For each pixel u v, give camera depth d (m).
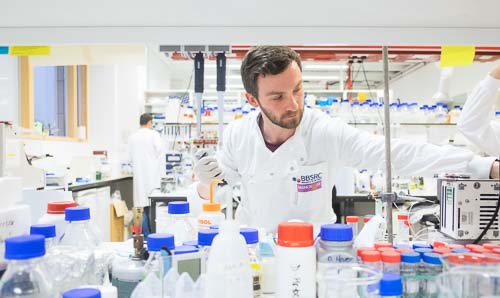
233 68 5.91
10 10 0.86
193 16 0.91
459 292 0.69
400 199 1.08
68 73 5.20
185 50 1.11
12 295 0.65
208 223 1.05
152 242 0.80
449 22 0.95
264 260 0.87
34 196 1.17
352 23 0.96
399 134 4.26
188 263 0.80
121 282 0.84
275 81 1.19
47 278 0.70
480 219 1.22
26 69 4.23
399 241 1.27
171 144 4.68
